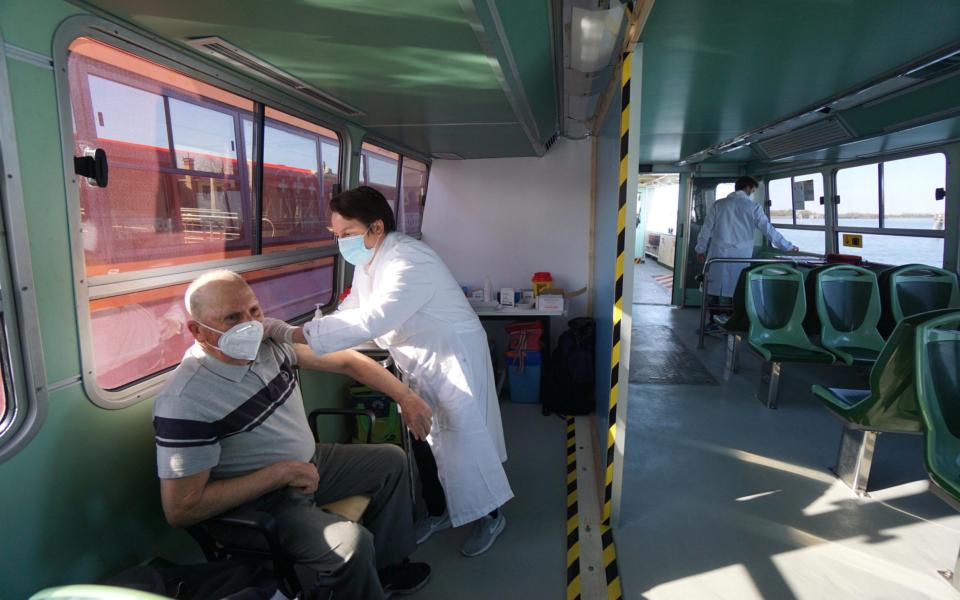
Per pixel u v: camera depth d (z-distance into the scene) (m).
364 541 1.65
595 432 3.45
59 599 0.90
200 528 1.67
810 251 6.18
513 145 3.87
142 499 1.66
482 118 2.87
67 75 1.31
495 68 1.90
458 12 1.36
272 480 1.63
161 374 1.77
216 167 2.13
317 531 1.65
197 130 2.00
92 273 1.58
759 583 2.10
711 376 4.65
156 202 1.83
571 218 4.56
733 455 3.18
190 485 1.49
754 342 4.01
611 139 2.53
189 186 1.99
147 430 1.69
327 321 1.85
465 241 4.73
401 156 4.00
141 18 1.42
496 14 1.47
